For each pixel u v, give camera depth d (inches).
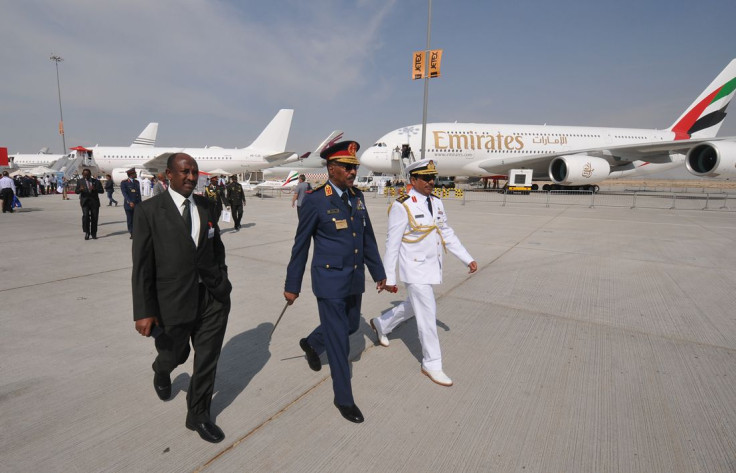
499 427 88.0
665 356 121.7
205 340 83.8
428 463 76.6
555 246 306.2
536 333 140.0
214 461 76.9
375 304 173.0
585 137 1035.3
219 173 1192.8
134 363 116.3
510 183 1003.3
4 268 230.1
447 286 198.5
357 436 84.8
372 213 564.4
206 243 81.1
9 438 82.0
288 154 1322.6
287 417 91.4
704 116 1031.0
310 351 111.3
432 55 618.2
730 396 99.7
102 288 191.0
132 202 357.1
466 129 1000.9
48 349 124.2
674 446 81.5
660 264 245.4
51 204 689.6
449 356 122.6
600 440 83.4
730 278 212.4
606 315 157.5
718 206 676.7
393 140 984.3
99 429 86.0
